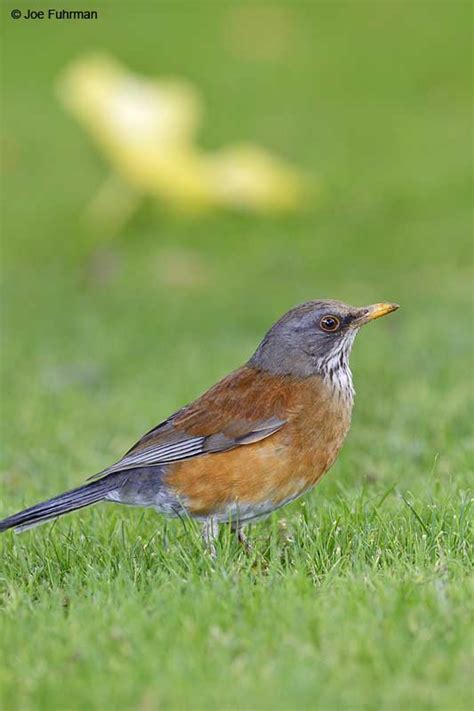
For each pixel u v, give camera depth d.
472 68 30.97
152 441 8.30
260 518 8.47
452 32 33.03
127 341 17.19
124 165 23.75
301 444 8.22
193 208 23.97
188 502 8.25
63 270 22.11
